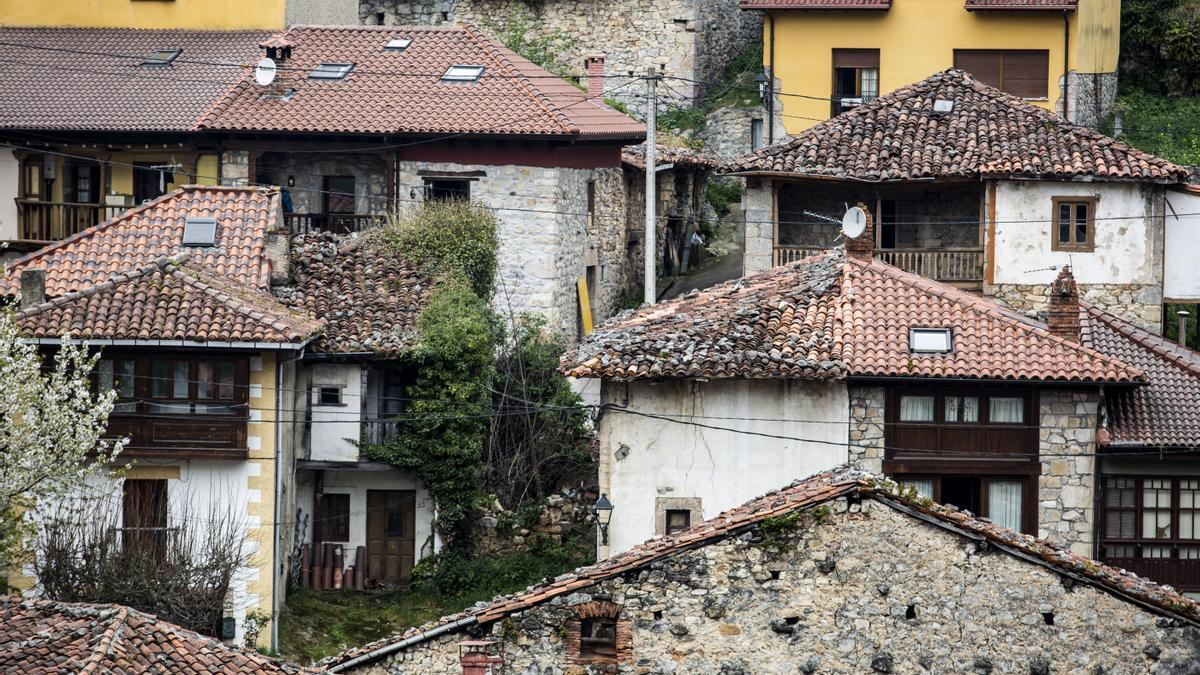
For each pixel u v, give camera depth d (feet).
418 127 239.30
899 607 124.57
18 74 259.80
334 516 207.92
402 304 211.20
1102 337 199.93
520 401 214.48
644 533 180.04
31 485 165.37
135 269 199.93
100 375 190.60
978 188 228.22
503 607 128.98
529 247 239.91
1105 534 185.37
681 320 188.03
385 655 131.23
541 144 238.89
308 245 220.02
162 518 191.72
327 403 205.05
